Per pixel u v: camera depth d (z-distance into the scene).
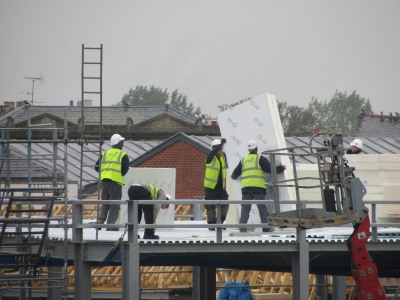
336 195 69.38
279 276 126.31
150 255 75.81
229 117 98.31
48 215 82.75
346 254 81.88
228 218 98.69
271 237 81.56
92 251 77.69
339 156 69.00
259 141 93.44
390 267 91.31
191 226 75.12
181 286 132.75
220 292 120.69
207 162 91.38
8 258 93.19
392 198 95.06
